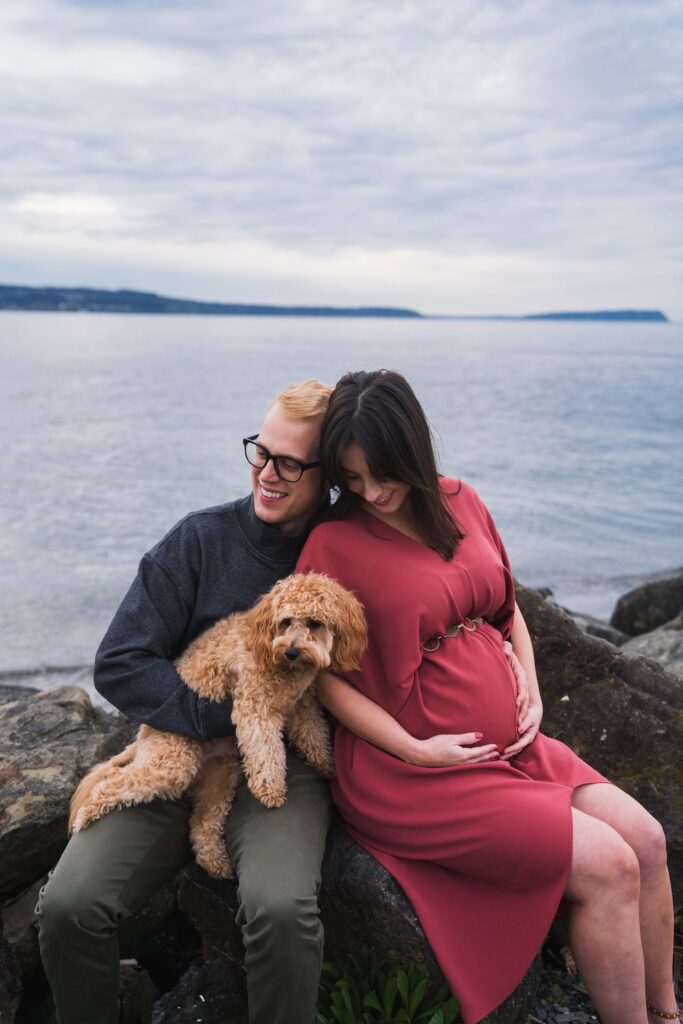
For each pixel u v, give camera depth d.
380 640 2.94
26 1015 3.32
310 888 2.59
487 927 2.73
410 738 2.83
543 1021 3.08
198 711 2.86
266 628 2.78
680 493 23.33
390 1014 2.73
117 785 2.82
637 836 2.77
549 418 42.47
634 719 3.67
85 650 10.91
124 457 27.09
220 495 21.44
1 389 51.91
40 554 15.47
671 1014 2.82
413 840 2.79
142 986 3.38
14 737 3.92
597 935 2.63
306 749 3.04
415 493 3.01
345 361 100.69
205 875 3.09
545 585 14.82
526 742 3.04
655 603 10.72
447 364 101.62
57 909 2.60
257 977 2.54
